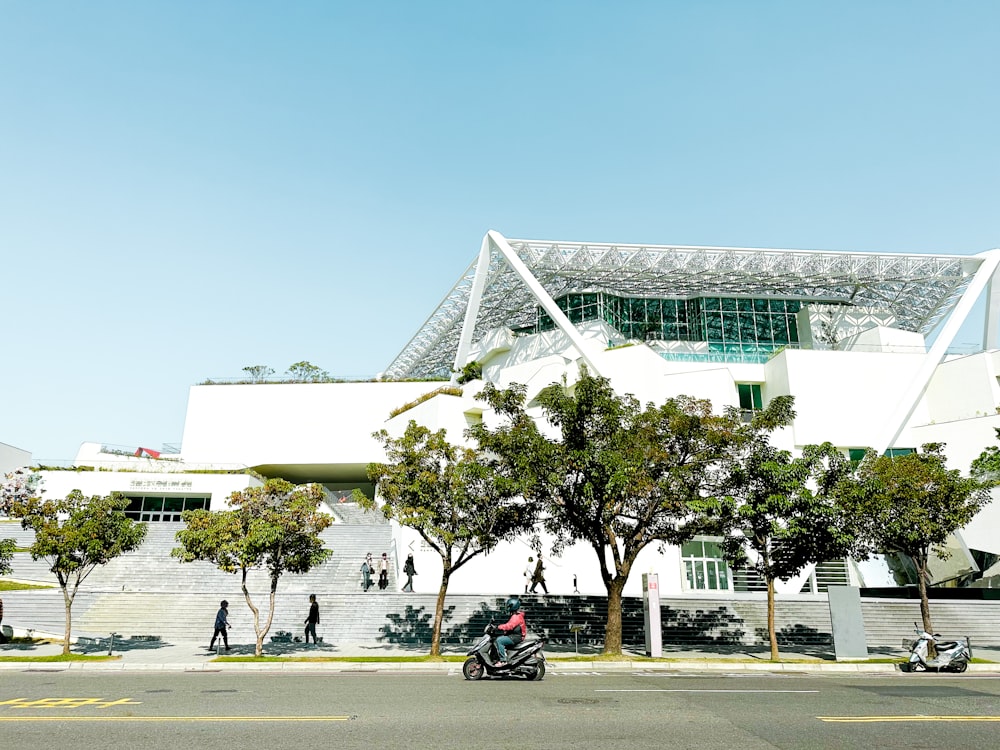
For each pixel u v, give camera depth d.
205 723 8.23
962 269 48.09
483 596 24.80
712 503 18.19
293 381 57.06
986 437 36.53
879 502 19.17
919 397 40.28
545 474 18.11
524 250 45.91
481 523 19.14
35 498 19.16
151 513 47.31
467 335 47.59
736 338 50.19
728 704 9.94
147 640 21.80
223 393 56.50
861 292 51.88
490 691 11.41
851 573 33.25
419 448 19.42
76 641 21.03
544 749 6.91
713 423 18.78
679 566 30.70
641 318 51.22
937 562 32.72
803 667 16.83
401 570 29.73
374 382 55.38
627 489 18.30
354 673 15.25
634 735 7.63
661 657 18.52
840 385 39.38
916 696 10.98
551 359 43.25
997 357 40.09
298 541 18.48
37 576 29.23
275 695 10.81
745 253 45.34
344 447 54.22
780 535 18.77
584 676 14.24
